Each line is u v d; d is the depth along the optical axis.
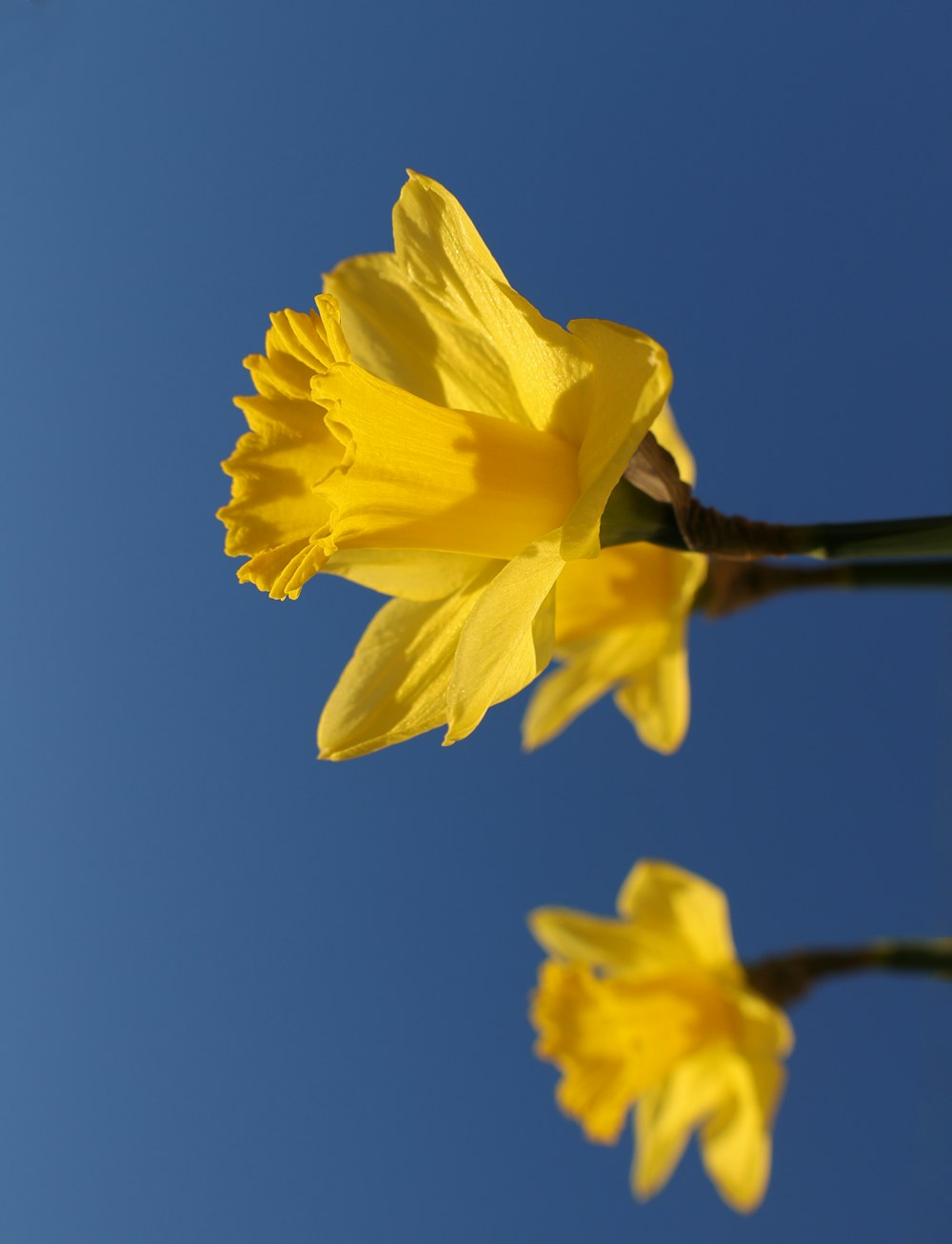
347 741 0.50
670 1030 0.61
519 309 0.49
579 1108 0.60
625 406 0.48
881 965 0.59
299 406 0.50
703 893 0.62
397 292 0.51
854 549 0.49
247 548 0.49
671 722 0.57
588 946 0.63
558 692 0.58
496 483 0.49
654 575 0.56
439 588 0.51
